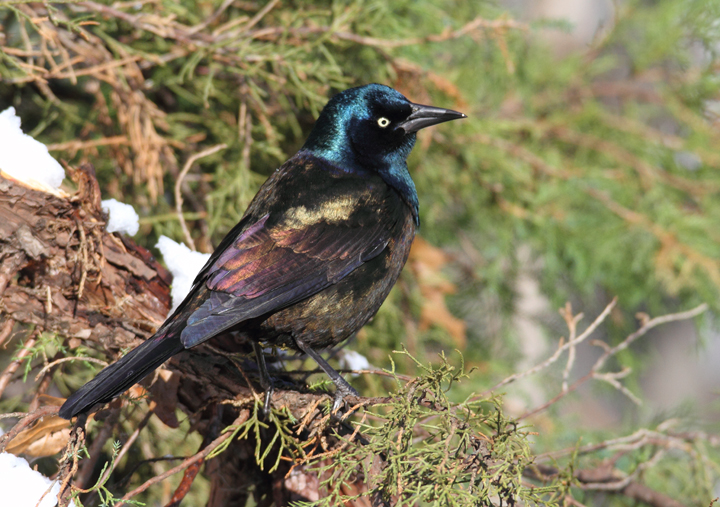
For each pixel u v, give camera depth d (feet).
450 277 46.19
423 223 40.68
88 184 21.61
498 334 46.62
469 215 43.86
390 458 18.60
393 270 25.18
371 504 20.13
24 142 21.57
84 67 33.35
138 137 29.78
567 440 41.06
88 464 21.66
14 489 18.24
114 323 21.93
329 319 23.16
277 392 22.08
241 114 30.76
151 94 35.81
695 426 35.55
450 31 33.17
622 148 49.06
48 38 26.43
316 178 24.81
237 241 22.57
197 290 21.77
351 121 26.32
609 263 44.80
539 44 52.11
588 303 47.98
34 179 21.04
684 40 52.39
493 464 18.72
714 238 44.93
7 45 30.58
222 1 32.68
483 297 46.55
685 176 49.44
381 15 32.01
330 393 22.21
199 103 33.99
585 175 44.19
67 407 17.84
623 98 53.78
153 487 29.55
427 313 39.27
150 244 33.24
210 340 23.82
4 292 20.80
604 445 25.82
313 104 30.32
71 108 34.47
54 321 21.36
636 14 53.06
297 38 31.83
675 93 52.90
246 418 21.79
